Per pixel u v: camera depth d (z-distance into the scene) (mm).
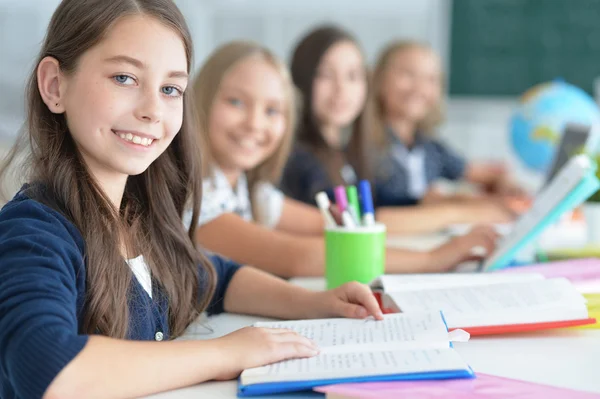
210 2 3875
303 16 3857
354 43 2088
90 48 777
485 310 877
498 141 3770
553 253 1392
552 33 3684
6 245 673
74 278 711
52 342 600
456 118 3811
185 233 957
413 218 1901
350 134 2143
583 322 866
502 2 3709
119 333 790
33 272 649
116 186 856
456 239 1332
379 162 2365
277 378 666
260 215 1624
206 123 1448
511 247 1228
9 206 751
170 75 804
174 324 915
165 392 669
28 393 591
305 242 1314
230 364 695
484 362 775
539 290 932
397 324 826
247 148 1460
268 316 1002
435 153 2631
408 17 3805
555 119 2223
